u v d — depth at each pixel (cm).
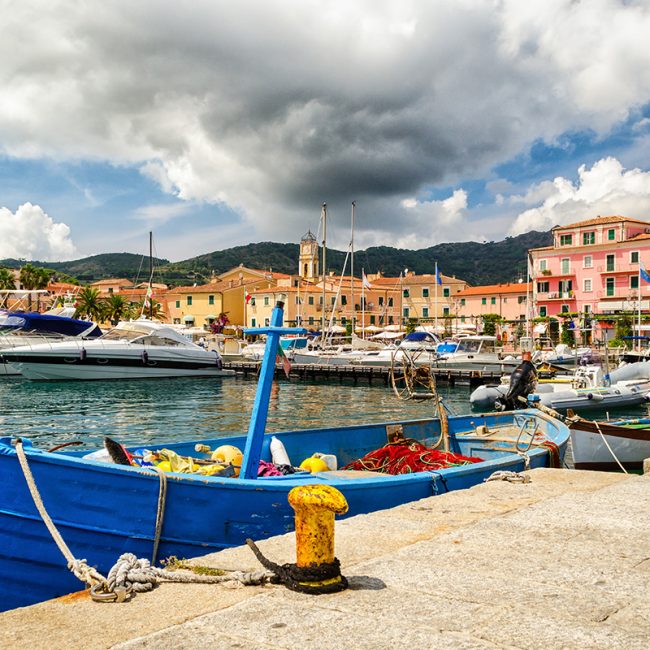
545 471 734
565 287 7625
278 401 3091
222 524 627
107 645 298
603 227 7438
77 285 10838
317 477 725
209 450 880
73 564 379
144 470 604
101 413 2480
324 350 5231
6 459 584
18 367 3550
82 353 3628
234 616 325
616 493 608
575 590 358
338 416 2544
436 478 730
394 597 347
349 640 294
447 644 288
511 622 313
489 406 2847
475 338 4525
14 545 593
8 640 306
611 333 6675
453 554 425
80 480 593
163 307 10519
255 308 9644
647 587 364
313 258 11000
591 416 2431
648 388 2695
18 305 5753
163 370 3938
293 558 425
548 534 473
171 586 378
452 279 9962
